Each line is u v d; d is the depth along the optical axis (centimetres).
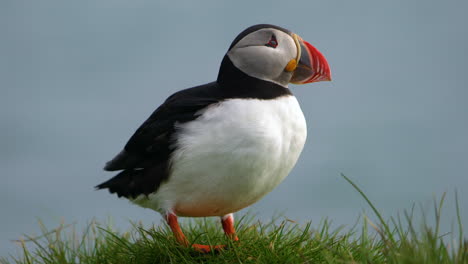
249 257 349
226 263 343
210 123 342
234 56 368
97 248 406
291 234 393
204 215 386
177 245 365
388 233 328
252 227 415
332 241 368
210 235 414
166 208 366
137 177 372
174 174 354
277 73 365
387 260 313
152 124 364
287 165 368
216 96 360
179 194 361
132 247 391
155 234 376
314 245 366
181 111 356
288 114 358
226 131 339
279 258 345
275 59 361
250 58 361
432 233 316
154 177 362
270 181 366
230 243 359
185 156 346
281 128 354
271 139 344
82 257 398
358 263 321
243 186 353
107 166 385
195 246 360
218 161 342
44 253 419
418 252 301
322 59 378
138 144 368
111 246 410
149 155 365
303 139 370
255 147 340
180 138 347
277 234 381
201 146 342
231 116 341
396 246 322
